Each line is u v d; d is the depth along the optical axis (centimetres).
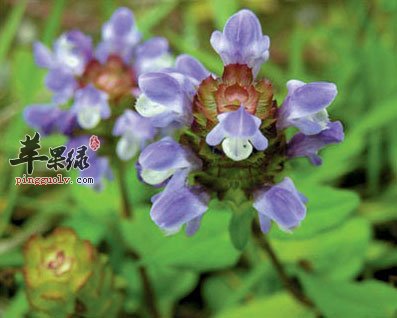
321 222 15
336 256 18
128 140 17
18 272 18
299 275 17
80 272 16
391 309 16
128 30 18
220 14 22
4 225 19
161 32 27
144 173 13
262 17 27
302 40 24
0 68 25
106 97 17
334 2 27
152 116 13
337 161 20
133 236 17
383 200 20
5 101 24
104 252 20
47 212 21
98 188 19
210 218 16
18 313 18
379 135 21
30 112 17
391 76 22
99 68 18
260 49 13
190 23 25
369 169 21
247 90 13
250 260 19
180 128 14
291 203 13
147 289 18
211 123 12
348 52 23
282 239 15
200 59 22
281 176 13
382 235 20
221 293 19
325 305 16
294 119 13
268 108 13
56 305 16
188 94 13
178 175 13
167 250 16
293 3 27
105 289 16
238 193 13
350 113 22
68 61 17
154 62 18
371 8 24
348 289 16
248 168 13
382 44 23
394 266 18
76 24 28
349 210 15
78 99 17
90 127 17
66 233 16
